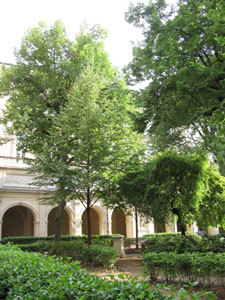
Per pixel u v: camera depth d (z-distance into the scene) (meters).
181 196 12.55
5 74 18.59
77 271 4.39
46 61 18.50
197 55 11.95
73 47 19.16
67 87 19.19
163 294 3.61
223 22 9.66
